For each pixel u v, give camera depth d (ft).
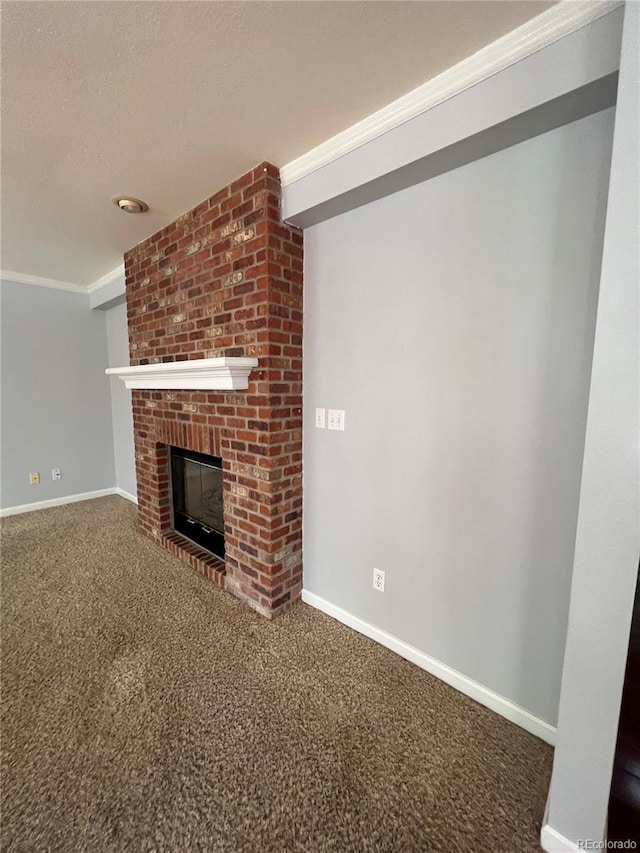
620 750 3.57
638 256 2.71
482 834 3.53
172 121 4.89
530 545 4.46
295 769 4.09
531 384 4.30
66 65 3.97
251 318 6.36
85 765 4.11
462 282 4.72
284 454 6.62
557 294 4.06
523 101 3.68
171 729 4.55
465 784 3.96
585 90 3.40
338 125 5.01
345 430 6.21
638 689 3.50
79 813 3.65
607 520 2.97
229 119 4.87
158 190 6.63
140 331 9.30
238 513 7.13
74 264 10.69
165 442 9.02
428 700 5.01
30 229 8.20
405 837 3.51
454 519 5.06
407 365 5.34
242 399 6.73
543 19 3.46
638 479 2.83
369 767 4.12
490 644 4.88
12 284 11.59
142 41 3.71
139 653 5.82
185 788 3.89
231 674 5.41
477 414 4.74
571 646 3.21
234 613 6.85
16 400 11.91
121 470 14.03
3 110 4.60
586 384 3.95
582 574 3.11
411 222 5.12
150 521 10.09
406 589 5.67
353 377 6.00
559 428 4.16
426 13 3.45
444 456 5.08
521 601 4.58
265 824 3.59
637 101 2.64
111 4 3.34
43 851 3.36
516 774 4.07
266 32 3.63
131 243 9.00
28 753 4.23
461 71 4.00
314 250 6.36
